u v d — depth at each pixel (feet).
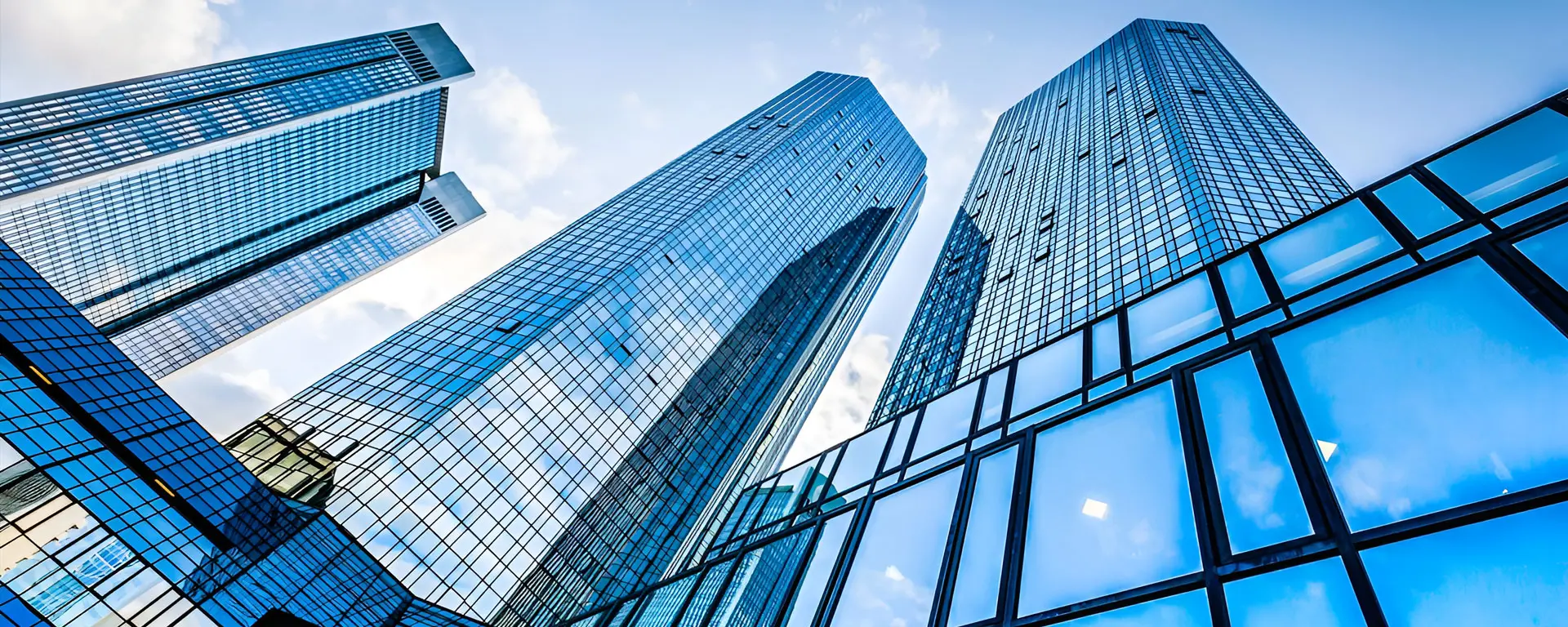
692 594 72.38
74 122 489.26
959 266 396.78
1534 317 28.43
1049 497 40.47
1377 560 24.43
